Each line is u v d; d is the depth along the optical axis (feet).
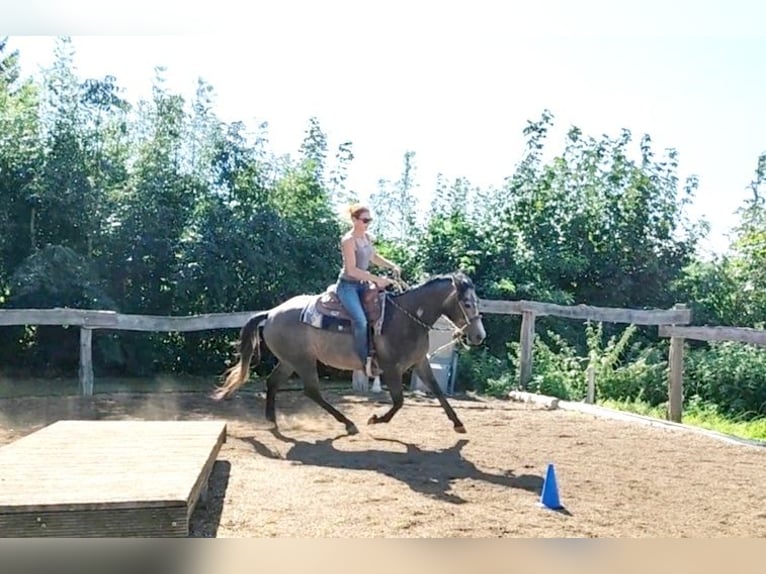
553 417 29.04
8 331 38.81
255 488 17.20
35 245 39.91
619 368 37.24
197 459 15.67
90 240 40.37
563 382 34.88
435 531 14.48
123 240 39.91
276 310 25.16
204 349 40.75
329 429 25.59
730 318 44.83
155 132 42.57
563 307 34.96
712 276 45.52
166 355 40.29
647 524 15.58
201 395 33.14
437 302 22.88
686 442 24.48
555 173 47.09
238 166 41.42
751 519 16.14
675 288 45.60
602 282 45.88
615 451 22.82
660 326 29.53
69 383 36.73
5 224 39.06
